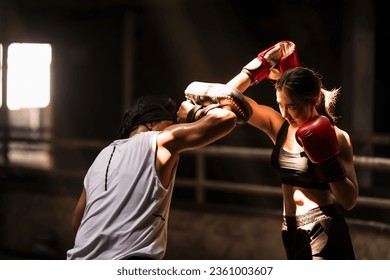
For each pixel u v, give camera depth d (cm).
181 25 1078
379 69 995
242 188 619
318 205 291
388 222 661
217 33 1058
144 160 267
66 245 727
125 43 1066
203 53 1074
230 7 1039
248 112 285
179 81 1098
